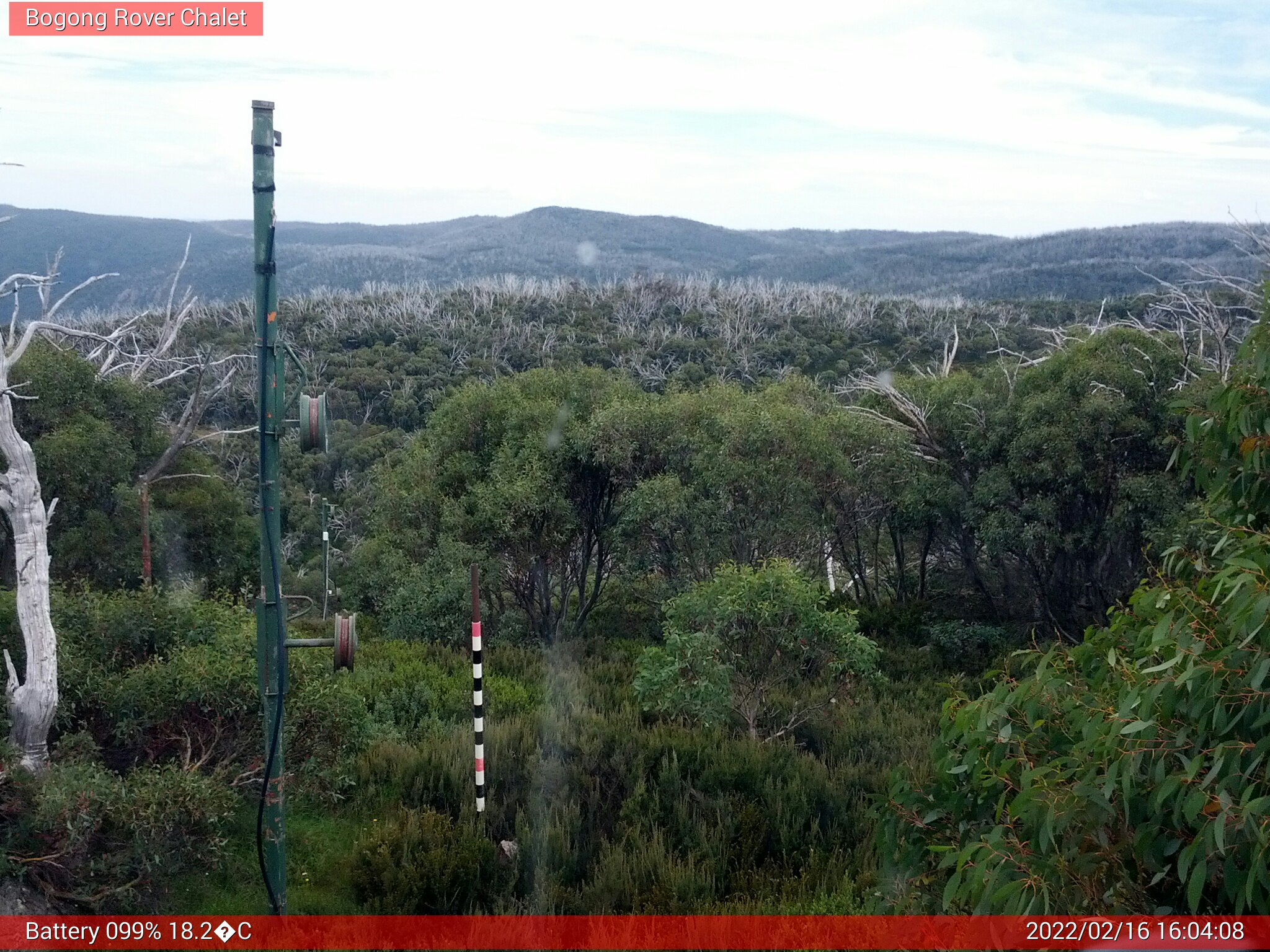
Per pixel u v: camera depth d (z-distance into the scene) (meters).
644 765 7.96
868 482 14.48
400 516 14.88
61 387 15.13
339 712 7.59
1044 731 3.86
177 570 16.39
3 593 7.59
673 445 13.70
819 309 60.59
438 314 60.69
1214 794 3.05
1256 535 3.58
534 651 12.91
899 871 4.46
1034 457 12.99
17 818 5.67
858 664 9.36
